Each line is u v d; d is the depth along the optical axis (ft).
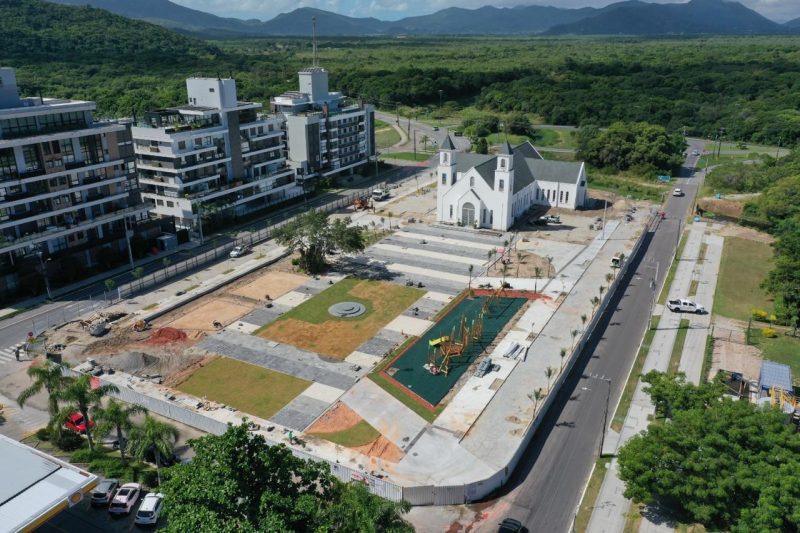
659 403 235.81
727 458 189.37
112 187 415.03
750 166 643.86
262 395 269.64
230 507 156.15
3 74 357.61
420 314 349.61
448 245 461.37
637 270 421.59
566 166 554.05
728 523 189.47
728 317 349.82
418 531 196.54
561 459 233.14
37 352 304.09
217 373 286.87
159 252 441.68
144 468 220.02
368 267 419.74
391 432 245.45
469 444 238.07
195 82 492.54
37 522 170.30
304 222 402.52
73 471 191.72
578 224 511.40
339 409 260.42
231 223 502.79
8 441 204.95
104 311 347.36
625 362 302.04
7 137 353.31
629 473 197.36
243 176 517.96
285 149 599.57
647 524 197.36
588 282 392.47
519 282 392.88
